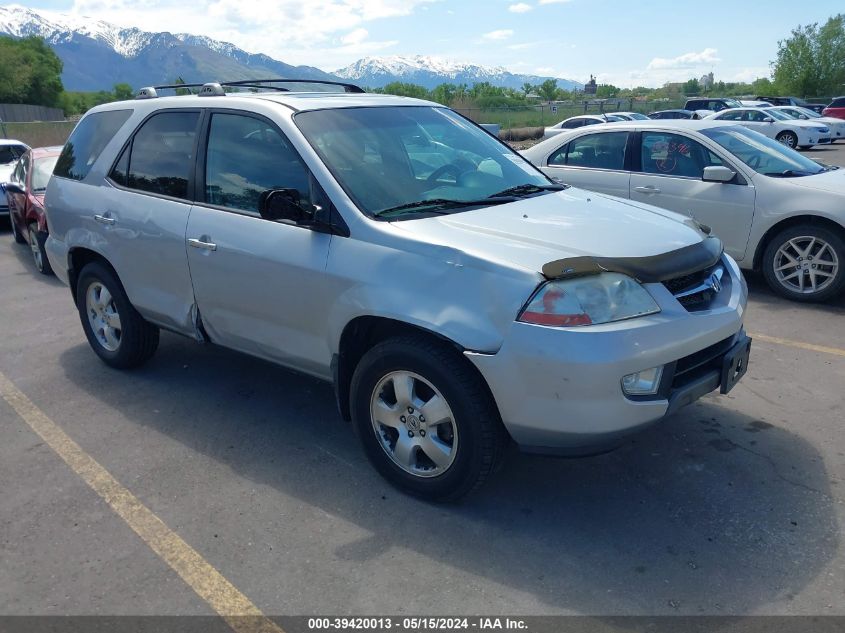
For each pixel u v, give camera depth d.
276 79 5.03
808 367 5.00
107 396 4.95
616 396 2.95
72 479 3.86
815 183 6.43
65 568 3.11
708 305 3.40
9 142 14.35
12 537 3.35
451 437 3.34
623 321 3.01
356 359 3.72
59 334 6.40
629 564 3.01
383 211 3.55
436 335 3.23
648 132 7.41
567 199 4.07
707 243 3.65
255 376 5.22
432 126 4.44
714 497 3.48
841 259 6.20
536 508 3.44
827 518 3.27
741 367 3.52
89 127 5.31
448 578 2.96
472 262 3.11
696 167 7.05
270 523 3.39
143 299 4.75
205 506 3.56
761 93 55.41
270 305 3.89
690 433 4.11
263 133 4.00
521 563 3.04
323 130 3.91
